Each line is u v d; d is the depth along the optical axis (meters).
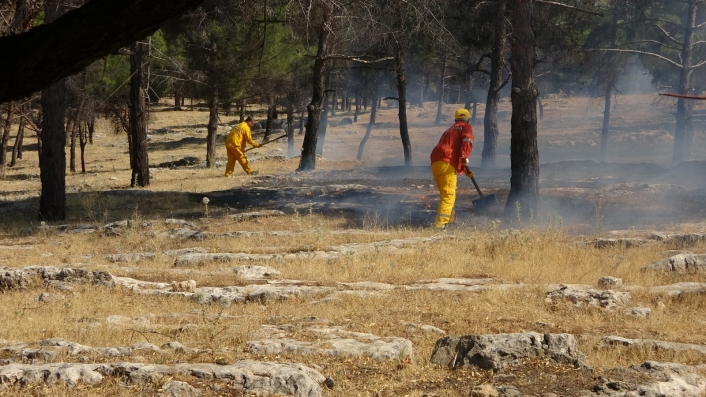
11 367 5.04
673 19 33.34
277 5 17.97
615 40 32.06
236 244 12.85
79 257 12.29
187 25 31.11
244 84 35.59
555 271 9.70
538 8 27.36
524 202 14.67
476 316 7.48
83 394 4.67
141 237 13.90
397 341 6.05
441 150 13.78
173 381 4.73
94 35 3.34
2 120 38.31
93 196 21.12
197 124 70.38
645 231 12.73
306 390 4.77
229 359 5.53
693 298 8.21
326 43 27.14
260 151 44.41
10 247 13.62
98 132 67.06
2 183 34.66
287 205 18.17
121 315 7.90
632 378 4.86
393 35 24.84
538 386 4.84
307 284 9.35
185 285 9.23
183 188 23.77
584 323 7.18
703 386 4.85
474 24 29.31
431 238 12.48
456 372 5.33
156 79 36.28
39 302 8.70
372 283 9.23
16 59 3.43
